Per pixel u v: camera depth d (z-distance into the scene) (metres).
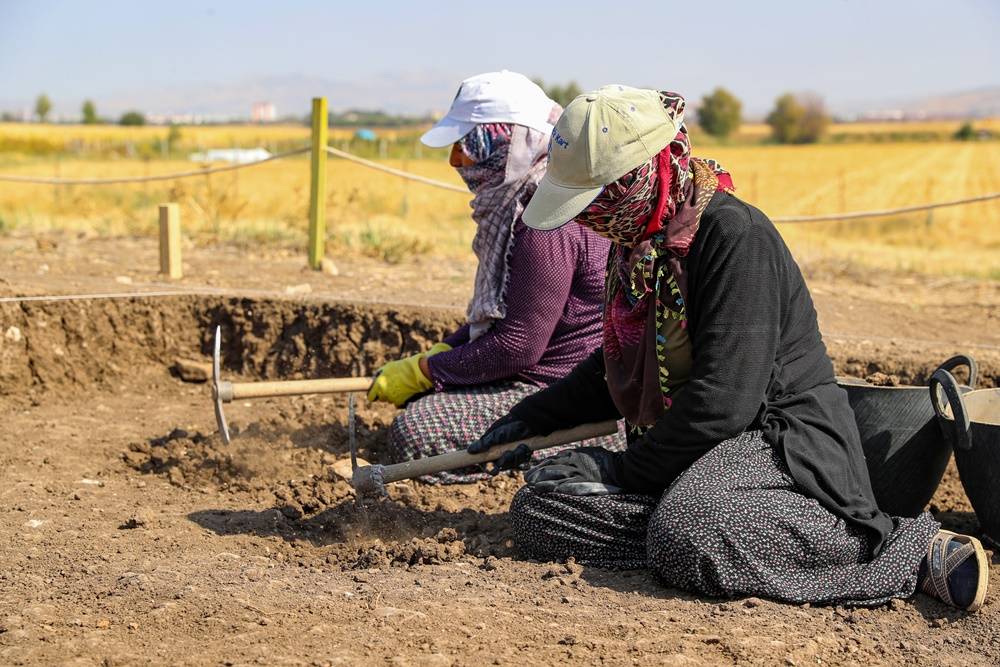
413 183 29.95
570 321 4.57
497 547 3.85
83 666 2.74
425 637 2.96
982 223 27.19
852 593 3.28
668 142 3.20
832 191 40.25
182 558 3.67
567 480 3.54
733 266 3.24
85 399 6.02
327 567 3.68
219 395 4.18
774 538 3.24
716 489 3.26
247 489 4.56
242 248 9.14
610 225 3.30
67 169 36.28
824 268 9.31
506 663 2.81
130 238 9.58
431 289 7.49
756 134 150.50
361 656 2.83
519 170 4.41
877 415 3.88
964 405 3.76
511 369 4.55
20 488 4.45
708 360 3.26
